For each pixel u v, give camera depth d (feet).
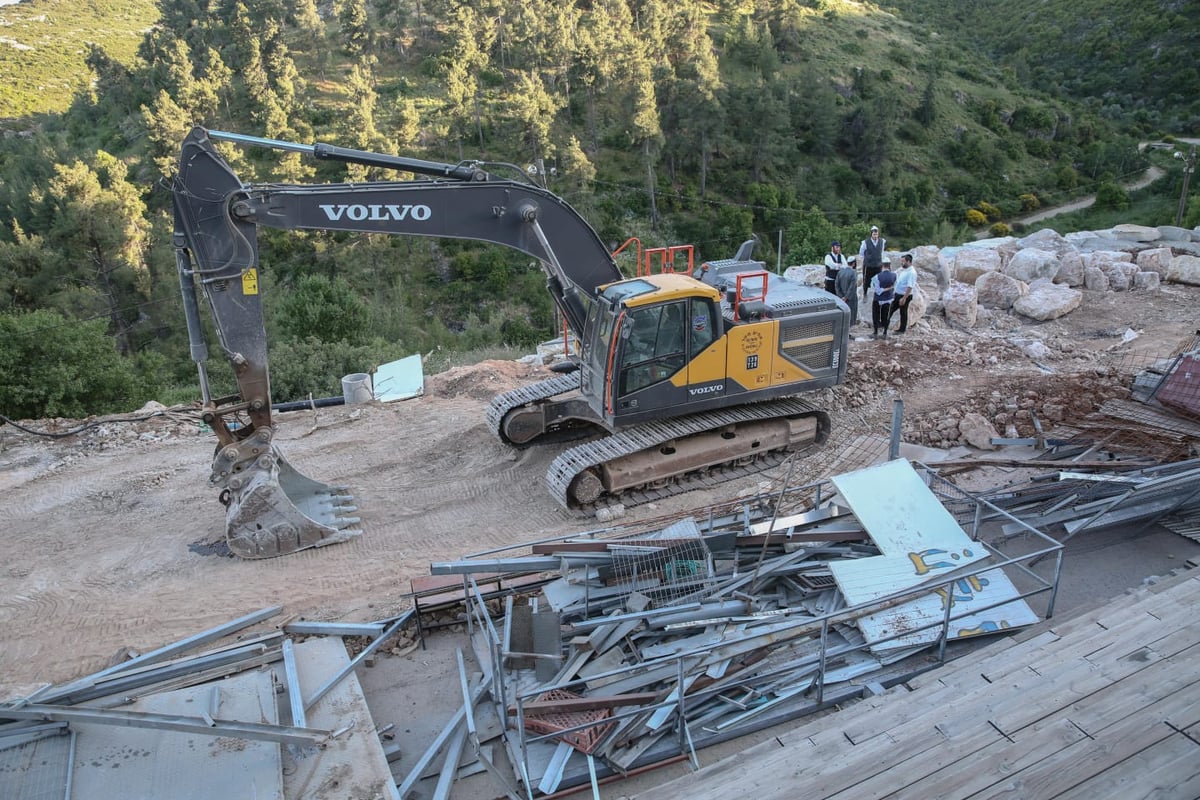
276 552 31.35
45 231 121.08
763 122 181.06
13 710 19.13
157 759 19.69
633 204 167.53
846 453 37.04
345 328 79.56
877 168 197.47
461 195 31.94
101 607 28.43
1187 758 17.43
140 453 41.70
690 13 200.75
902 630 23.57
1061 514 29.73
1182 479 28.37
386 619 26.84
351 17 198.08
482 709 22.67
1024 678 20.52
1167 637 21.36
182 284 28.99
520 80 176.35
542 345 59.41
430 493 36.17
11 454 41.75
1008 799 16.89
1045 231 64.85
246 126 168.86
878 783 17.66
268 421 31.09
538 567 24.66
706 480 35.70
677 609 24.04
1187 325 51.55
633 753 20.81
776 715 21.83
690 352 33.60
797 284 39.42
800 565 26.20
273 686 22.71
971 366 45.96
